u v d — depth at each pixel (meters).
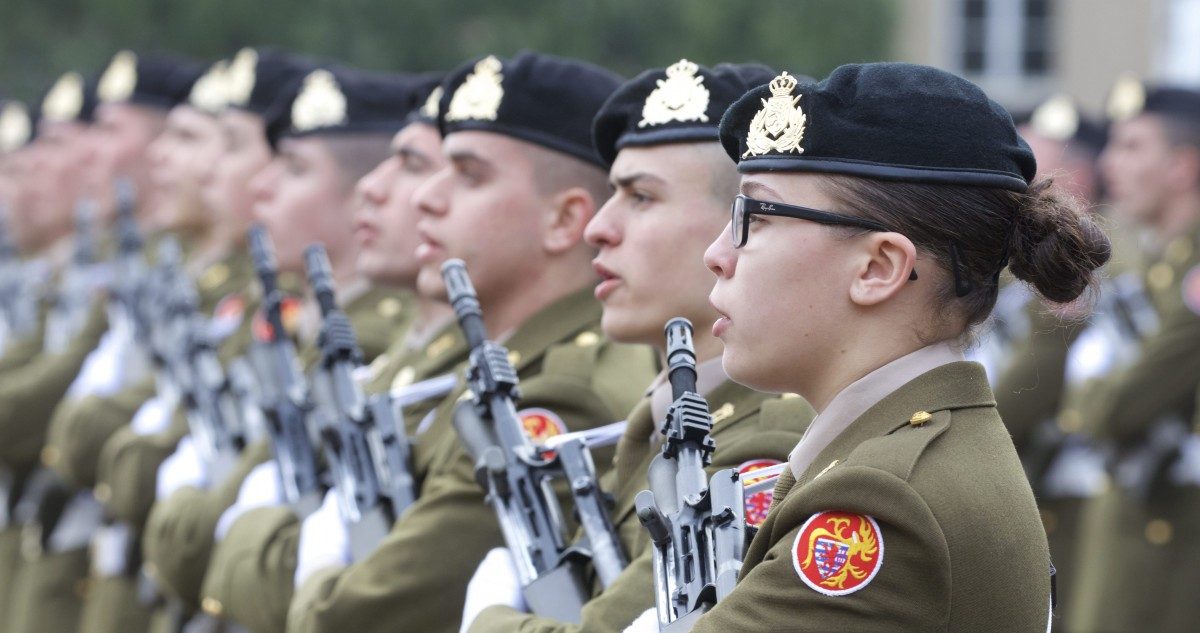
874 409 6.92
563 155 11.30
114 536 17.48
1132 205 21.89
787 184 6.92
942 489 6.52
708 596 7.56
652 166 9.42
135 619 17.33
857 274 6.85
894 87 6.81
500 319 11.48
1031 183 7.05
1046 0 54.19
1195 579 19.84
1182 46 52.22
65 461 18.31
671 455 8.14
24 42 46.34
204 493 14.51
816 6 46.06
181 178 20.77
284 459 12.76
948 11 54.66
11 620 21.17
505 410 9.84
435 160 12.94
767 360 7.03
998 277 7.00
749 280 7.00
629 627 8.26
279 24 44.09
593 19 44.56
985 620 6.49
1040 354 20.06
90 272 23.00
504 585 9.57
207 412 15.38
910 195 6.76
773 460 8.75
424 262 11.49
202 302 19.92
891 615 6.43
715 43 45.16
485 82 11.40
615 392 10.82
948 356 6.99
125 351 19.58
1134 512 20.14
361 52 44.09
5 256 25.14
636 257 9.45
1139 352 20.28
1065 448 20.56
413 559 10.34
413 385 12.12
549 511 9.54
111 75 25.08
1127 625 20.11
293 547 12.02
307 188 15.76
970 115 6.80
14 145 30.47
